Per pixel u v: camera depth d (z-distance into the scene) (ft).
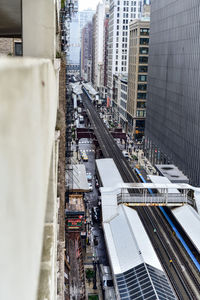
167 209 192.65
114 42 585.22
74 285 122.11
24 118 4.87
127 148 357.20
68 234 150.92
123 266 120.88
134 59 391.65
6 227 4.22
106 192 177.37
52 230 19.62
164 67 274.16
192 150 216.33
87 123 459.73
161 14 283.38
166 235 172.24
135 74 387.14
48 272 15.26
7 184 4.22
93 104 653.30
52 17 20.54
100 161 251.60
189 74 221.66
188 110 223.10
